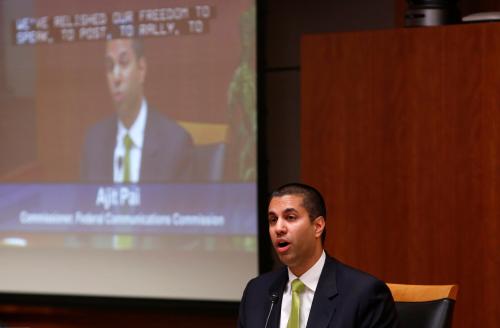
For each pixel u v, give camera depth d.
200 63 11.15
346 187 9.66
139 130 11.41
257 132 10.85
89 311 11.74
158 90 11.34
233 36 11.00
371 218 9.58
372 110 9.57
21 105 11.85
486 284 9.16
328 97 9.73
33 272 11.80
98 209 11.57
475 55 9.18
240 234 11.01
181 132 11.23
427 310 6.42
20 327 11.94
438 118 9.32
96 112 11.59
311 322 5.75
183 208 11.23
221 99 11.06
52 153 11.74
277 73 11.32
